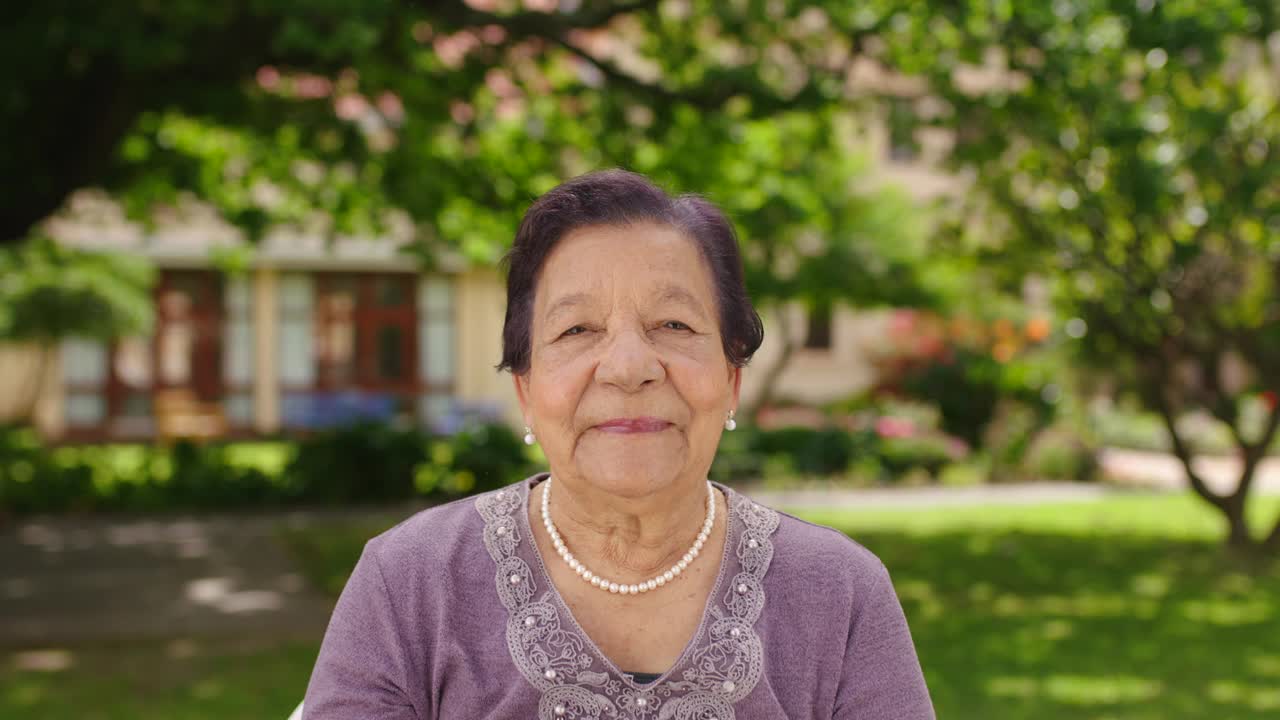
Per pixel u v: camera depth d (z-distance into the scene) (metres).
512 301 1.54
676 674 1.44
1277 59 8.16
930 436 16.58
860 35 7.30
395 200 8.74
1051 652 6.32
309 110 8.29
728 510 1.58
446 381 23.91
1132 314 9.34
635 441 1.42
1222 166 7.95
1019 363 16.69
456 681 1.46
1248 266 9.23
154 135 8.93
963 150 7.83
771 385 17.66
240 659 6.35
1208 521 12.00
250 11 6.13
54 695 5.56
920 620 7.20
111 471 13.88
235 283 23.06
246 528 11.80
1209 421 20.73
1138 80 6.99
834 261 16.02
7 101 6.24
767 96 7.33
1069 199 8.84
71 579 8.86
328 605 7.82
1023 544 10.36
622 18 7.71
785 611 1.50
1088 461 16.14
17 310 17.61
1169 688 5.55
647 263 1.45
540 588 1.48
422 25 7.00
